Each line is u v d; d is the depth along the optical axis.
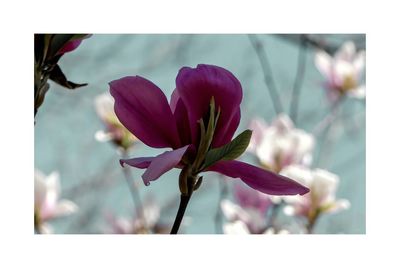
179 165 0.97
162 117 0.96
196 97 0.96
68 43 0.99
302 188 0.95
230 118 0.97
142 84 0.97
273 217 1.60
